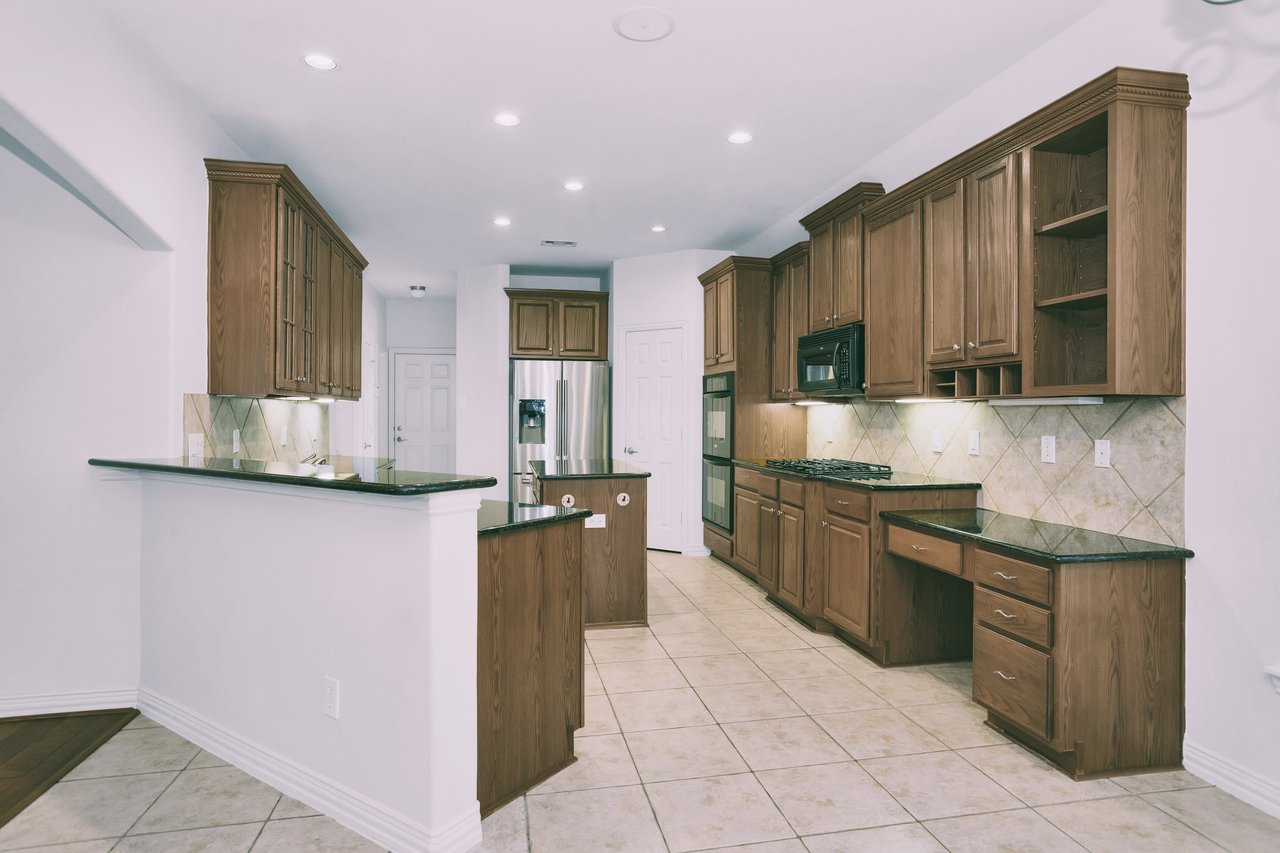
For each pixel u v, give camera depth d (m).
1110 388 2.20
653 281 6.09
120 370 2.77
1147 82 2.18
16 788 2.15
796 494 3.95
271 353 3.21
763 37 2.67
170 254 2.86
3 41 1.95
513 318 6.50
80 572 2.70
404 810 1.83
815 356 4.24
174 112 2.93
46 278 2.69
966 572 2.64
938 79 3.03
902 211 3.33
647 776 2.24
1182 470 2.26
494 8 2.46
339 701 1.98
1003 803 2.07
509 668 2.10
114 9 2.42
